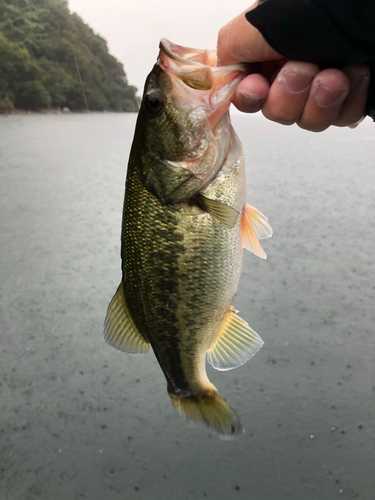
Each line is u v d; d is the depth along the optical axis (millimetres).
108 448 537
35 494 481
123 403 603
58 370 669
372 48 210
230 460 504
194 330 303
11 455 529
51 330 763
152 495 475
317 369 630
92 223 1327
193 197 291
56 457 528
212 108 277
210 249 293
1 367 674
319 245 1067
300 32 209
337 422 540
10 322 779
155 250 296
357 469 477
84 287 910
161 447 532
